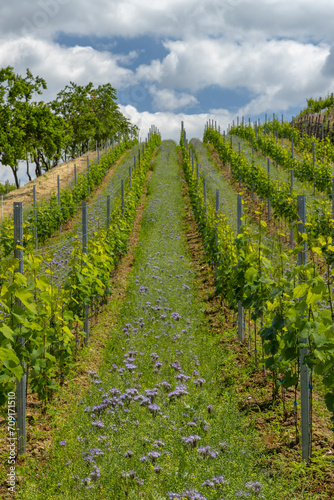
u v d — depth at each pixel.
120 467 4.23
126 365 6.45
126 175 31.41
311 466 4.45
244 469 4.33
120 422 5.18
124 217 15.77
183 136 48.22
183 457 4.44
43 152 45.41
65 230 19.53
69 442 4.83
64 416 5.55
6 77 35.34
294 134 39.16
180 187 28.53
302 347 4.59
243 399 6.10
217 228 11.20
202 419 5.26
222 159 34.06
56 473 4.31
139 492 3.85
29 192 29.20
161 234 18.06
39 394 5.51
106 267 9.44
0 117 34.50
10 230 12.18
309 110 53.91
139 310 9.68
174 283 11.76
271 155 31.55
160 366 6.76
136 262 14.14
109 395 5.88
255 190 21.97
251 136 39.75
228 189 25.75
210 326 9.16
